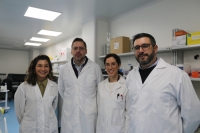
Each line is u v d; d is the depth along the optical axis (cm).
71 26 367
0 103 549
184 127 111
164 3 216
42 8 264
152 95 112
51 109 157
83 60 183
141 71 129
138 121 114
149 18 236
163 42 216
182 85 108
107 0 234
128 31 272
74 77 176
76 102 169
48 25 360
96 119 172
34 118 144
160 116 107
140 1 236
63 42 537
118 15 292
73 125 166
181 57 191
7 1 239
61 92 195
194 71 165
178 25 199
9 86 593
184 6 193
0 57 757
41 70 148
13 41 562
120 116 147
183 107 107
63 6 256
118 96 150
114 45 258
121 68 255
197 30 180
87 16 302
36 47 716
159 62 123
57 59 452
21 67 808
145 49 115
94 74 183
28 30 403
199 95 177
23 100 147
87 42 323
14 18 313
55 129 156
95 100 178
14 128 316
